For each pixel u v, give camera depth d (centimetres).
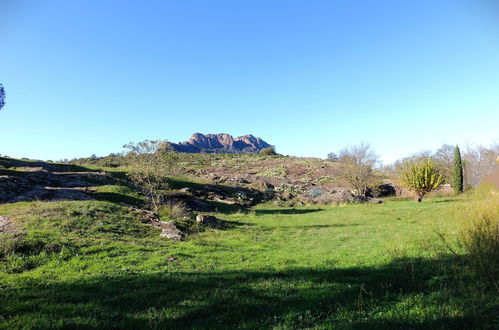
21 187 1950
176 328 516
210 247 1199
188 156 7431
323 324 502
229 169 5953
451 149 5938
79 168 3347
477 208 942
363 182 4000
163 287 703
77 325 517
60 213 1395
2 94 2705
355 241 1241
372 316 522
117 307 597
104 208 1606
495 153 5075
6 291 666
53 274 795
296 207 3133
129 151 2036
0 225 1202
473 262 676
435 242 996
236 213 2466
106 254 981
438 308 532
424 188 3166
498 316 486
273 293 662
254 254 1098
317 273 800
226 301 623
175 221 1638
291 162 6838
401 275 707
